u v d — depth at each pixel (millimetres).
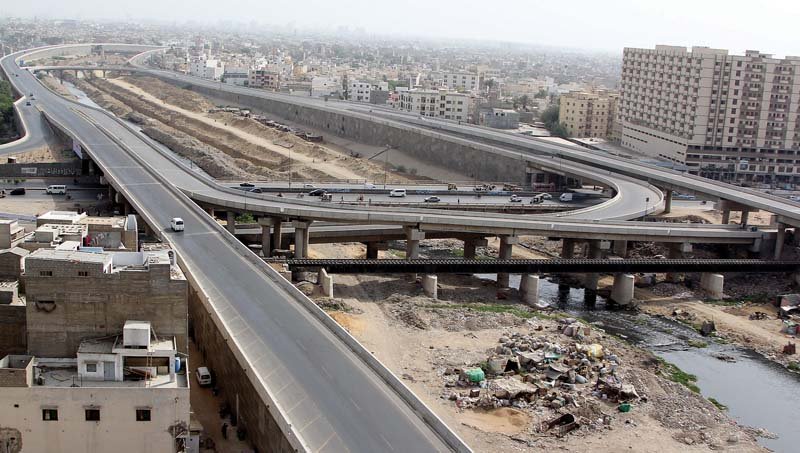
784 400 131000
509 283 192750
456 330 148875
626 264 182000
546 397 119250
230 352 108312
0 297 95562
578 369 130000
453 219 192125
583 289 192250
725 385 135500
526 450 104750
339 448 83938
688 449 109562
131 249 111500
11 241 109562
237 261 148625
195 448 91875
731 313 176000
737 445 112312
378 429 88500
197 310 130625
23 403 81125
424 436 87750
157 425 83562
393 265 171000
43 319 87188
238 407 104625
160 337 89625
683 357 148250
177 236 163375
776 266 196125
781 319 172000
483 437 106812
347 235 198750
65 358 88312
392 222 190625
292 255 194000
